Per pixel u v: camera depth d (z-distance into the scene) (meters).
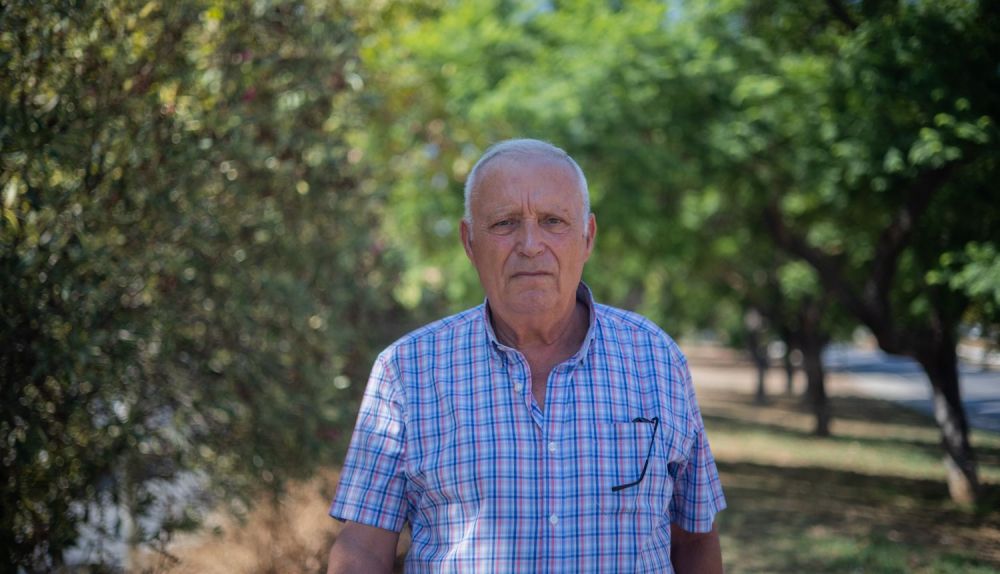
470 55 9.26
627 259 13.45
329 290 4.96
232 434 4.45
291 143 4.66
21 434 3.34
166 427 4.12
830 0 7.87
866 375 39.75
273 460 4.55
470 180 1.90
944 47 6.83
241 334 4.34
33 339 3.25
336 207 5.03
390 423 1.83
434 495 1.78
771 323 20.28
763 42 9.14
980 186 7.81
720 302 21.22
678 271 17.67
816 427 17.27
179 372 4.12
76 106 3.40
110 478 3.73
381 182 5.94
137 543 3.96
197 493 4.59
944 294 8.57
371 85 6.04
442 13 9.54
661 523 1.84
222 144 4.00
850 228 10.15
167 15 3.76
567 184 1.85
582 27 10.10
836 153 8.10
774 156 9.55
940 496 9.57
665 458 1.83
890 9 7.23
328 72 4.72
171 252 3.86
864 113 7.77
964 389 21.62
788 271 14.70
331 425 4.88
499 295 1.83
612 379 1.83
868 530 7.75
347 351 5.47
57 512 3.45
